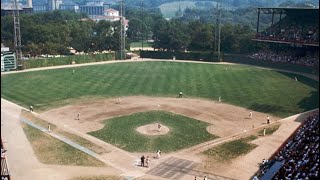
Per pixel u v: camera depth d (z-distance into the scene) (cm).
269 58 16100
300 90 11312
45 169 5872
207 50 18238
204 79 12812
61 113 8838
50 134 7444
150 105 9562
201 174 5759
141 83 12138
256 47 17438
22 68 14550
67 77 13050
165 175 5716
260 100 10131
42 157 6341
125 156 6412
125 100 10044
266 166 5775
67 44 18638
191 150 6712
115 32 19575
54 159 6262
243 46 17600
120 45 18475
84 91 11019
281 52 16388
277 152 6406
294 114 8906
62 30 18850
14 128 7756
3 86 11581
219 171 5866
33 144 6912
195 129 7800
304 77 13250
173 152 6619
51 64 15550
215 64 16288
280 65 14975
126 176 5662
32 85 11775
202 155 6494
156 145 6925
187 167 6006
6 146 6769
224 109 9275
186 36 18800
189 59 17612
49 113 8831
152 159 6300
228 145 6944
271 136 7381
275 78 13075
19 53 14912
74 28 19812
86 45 18788
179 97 10400
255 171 5850
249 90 11256
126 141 7094
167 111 9050
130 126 7931
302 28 16062
